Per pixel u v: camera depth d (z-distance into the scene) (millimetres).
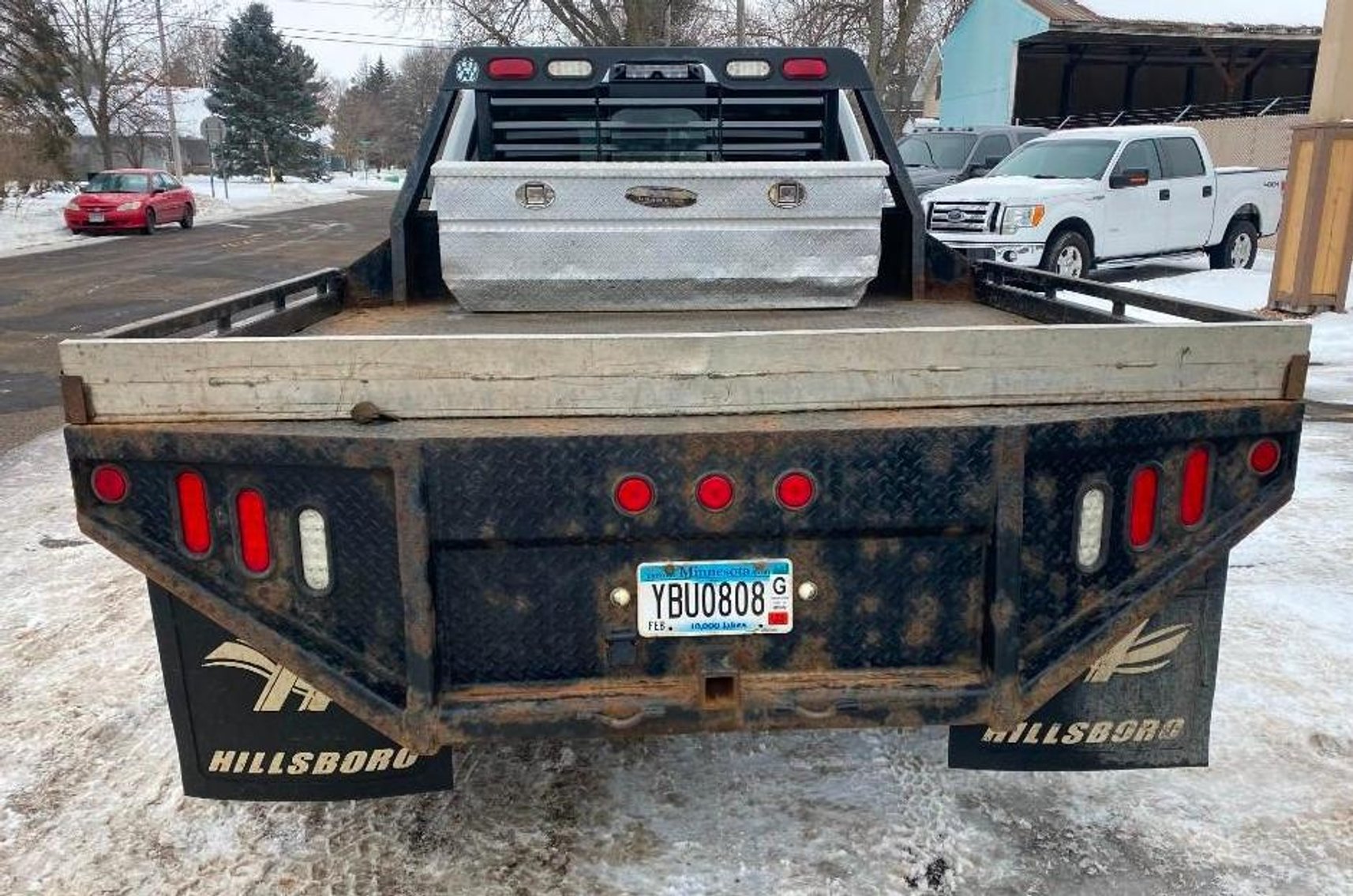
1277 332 2338
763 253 3572
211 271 18141
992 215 13062
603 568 2270
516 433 2178
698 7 31984
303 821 3072
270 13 72812
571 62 4012
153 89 51938
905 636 2342
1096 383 2320
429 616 2215
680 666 2318
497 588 2273
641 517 2213
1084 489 2312
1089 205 13492
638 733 2270
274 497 2230
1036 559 2320
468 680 2314
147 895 2754
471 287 3572
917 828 2988
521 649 2301
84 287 16031
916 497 2240
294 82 74125
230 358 2207
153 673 4047
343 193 58469
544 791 3197
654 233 3525
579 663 2312
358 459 2160
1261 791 3166
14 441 7570
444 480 2178
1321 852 2883
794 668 2336
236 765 2561
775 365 2254
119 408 2219
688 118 4453
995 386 2301
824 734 3525
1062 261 13406
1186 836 2953
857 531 2262
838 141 4441
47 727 3637
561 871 2818
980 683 2320
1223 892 2719
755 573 2283
